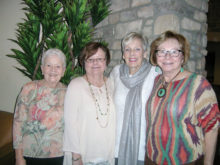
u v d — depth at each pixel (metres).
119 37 2.11
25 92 1.21
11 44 2.38
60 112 1.24
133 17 1.93
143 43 1.33
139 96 1.28
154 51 1.15
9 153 1.78
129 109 1.29
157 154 1.07
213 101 0.94
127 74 1.39
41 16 1.79
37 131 1.19
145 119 1.26
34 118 1.19
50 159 1.22
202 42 2.09
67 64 1.84
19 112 1.20
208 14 4.21
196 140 0.99
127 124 1.28
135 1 1.91
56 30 1.80
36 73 1.84
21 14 2.27
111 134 1.29
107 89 1.35
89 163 1.22
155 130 1.06
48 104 1.22
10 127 1.88
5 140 1.78
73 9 1.74
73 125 1.17
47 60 1.21
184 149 0.99
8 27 2.37
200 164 1.01
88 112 1.21
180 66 1.09
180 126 0.99
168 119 1.01
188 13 1.80
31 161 1.20
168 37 1.06
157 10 1.69
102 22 2.39
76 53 1.89
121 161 1.30
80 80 1.27
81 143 1.21
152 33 1.73
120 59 2.10
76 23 1.80
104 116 1.25
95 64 1.25
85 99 1.22
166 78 1.13
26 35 1.78
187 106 0.97
